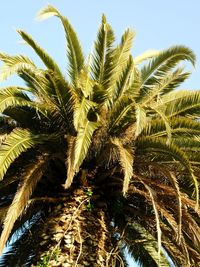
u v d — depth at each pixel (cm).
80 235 1082
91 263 1059
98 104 1131
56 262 1049
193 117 1227
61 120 1166
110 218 1213
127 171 987
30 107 1165
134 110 1102
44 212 1222
